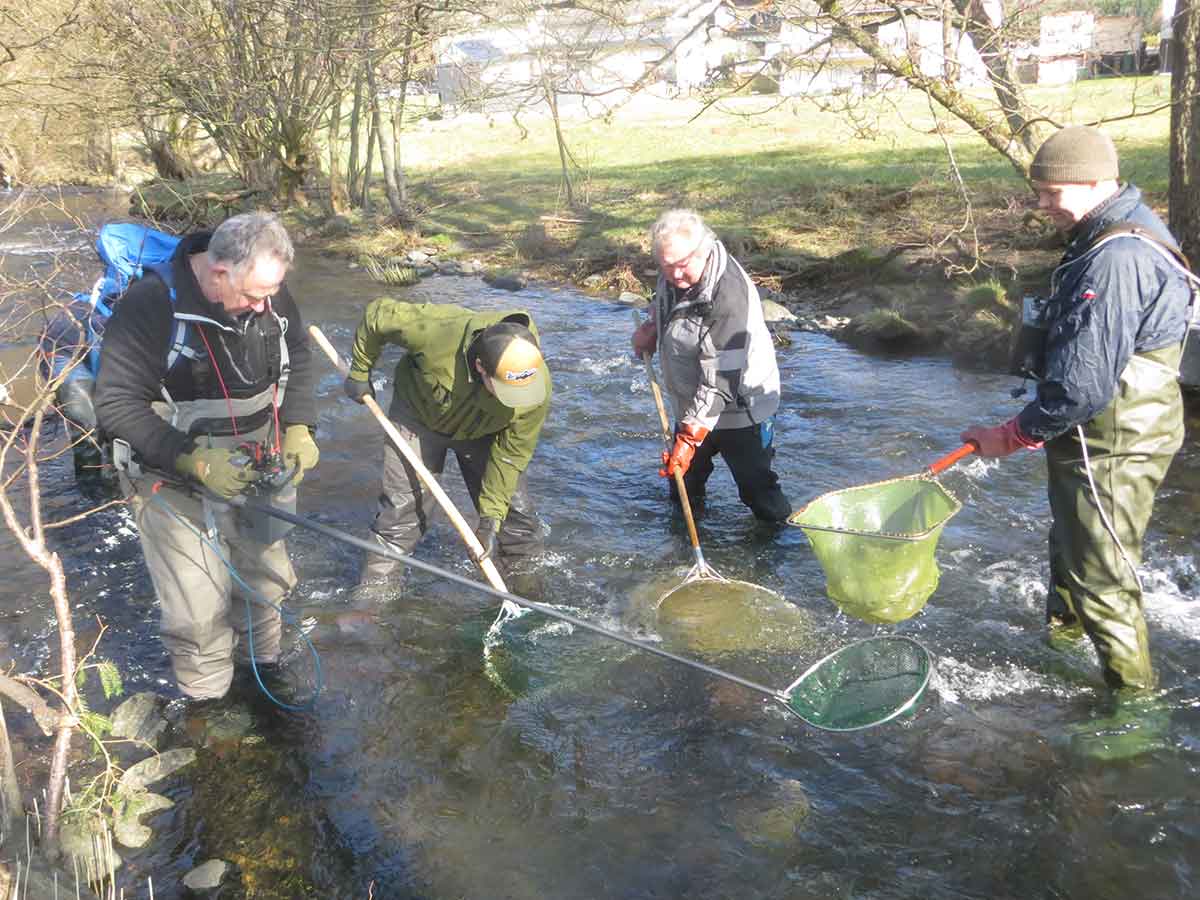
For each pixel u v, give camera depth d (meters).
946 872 3.22
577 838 3.42
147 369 3.40
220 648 4.00
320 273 12.38
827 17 8.05
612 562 5.22
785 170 16.30
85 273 5.73
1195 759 3.62
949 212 11.92
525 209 15.30
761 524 5.54
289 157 16.53
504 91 14.66
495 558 5.24
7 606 4.87
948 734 3.83
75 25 11.11
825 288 10.06
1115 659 3.84
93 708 4.13
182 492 3.66
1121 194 3.42
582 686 4.23
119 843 3.40
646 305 10.18
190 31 13.17
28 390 6.30
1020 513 5.52
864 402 7.21
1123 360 3.36
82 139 13.81
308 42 13.28
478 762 3.80
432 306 4.43
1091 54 10.33
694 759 3.78
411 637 4.58
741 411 5.06
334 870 3.30
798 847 3.34
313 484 6.18
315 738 3.93
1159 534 5.15
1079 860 3.24
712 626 4.57
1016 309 8.16
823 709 3.79
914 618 4.58
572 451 6.65
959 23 8.13
